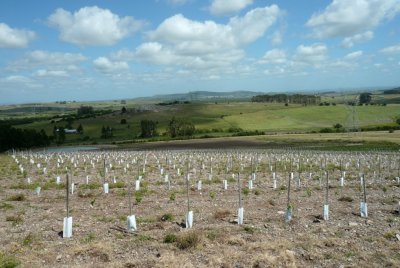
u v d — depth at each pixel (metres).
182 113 189.88
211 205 21.39
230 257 12.68
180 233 14.77
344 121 153.38
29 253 13.07
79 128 152.50
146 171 42.44
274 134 126.94
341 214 19.16
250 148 89.38
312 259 12.83
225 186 27.78
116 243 14.21
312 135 117.25
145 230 15.91
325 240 14.46
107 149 102.38
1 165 51.91
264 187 29.36
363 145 86.19
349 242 14.53
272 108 196.00
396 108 178.12
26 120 194.38
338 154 65.81
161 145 108.12
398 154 64.12
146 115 186.38
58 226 16.73
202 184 30.84
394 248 13.81
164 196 24.64
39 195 25.34
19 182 32.97
